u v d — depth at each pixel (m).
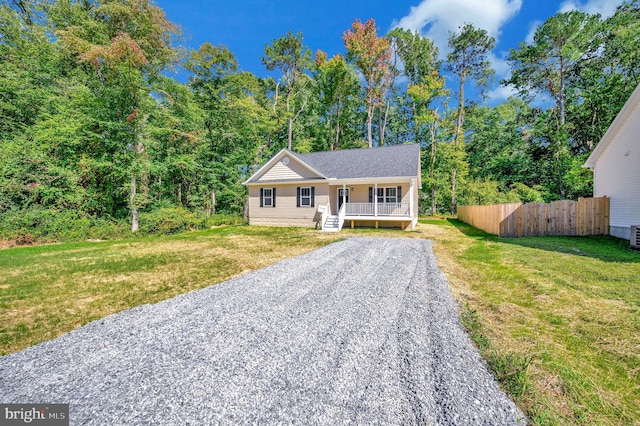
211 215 20.56
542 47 18.48
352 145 30.50
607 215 9.11
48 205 12.39
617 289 4.19
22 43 13.50
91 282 5.19
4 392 2.17
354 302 3.96
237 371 2.40
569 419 1.83
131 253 8.12
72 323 3.46
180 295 4.38
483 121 27.70
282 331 3.12
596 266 5.48
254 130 22.52
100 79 14.16
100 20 13.62
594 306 3.62
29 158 11.95
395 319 3.39
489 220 11.54
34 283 5.12
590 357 2.53
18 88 13.07
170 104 16.31
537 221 9.80
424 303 3.89
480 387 2.15
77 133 13.29
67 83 14.16
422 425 1.80
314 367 2.44
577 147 18.73
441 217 22.58
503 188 21.95
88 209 14.00
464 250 7.73
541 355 2.56
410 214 13.62
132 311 3.75
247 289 4.61
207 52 20.55
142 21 13.48
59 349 2.80
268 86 26.73
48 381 2.30
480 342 2.81
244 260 6.95
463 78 25.72
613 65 16.56
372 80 25.70
